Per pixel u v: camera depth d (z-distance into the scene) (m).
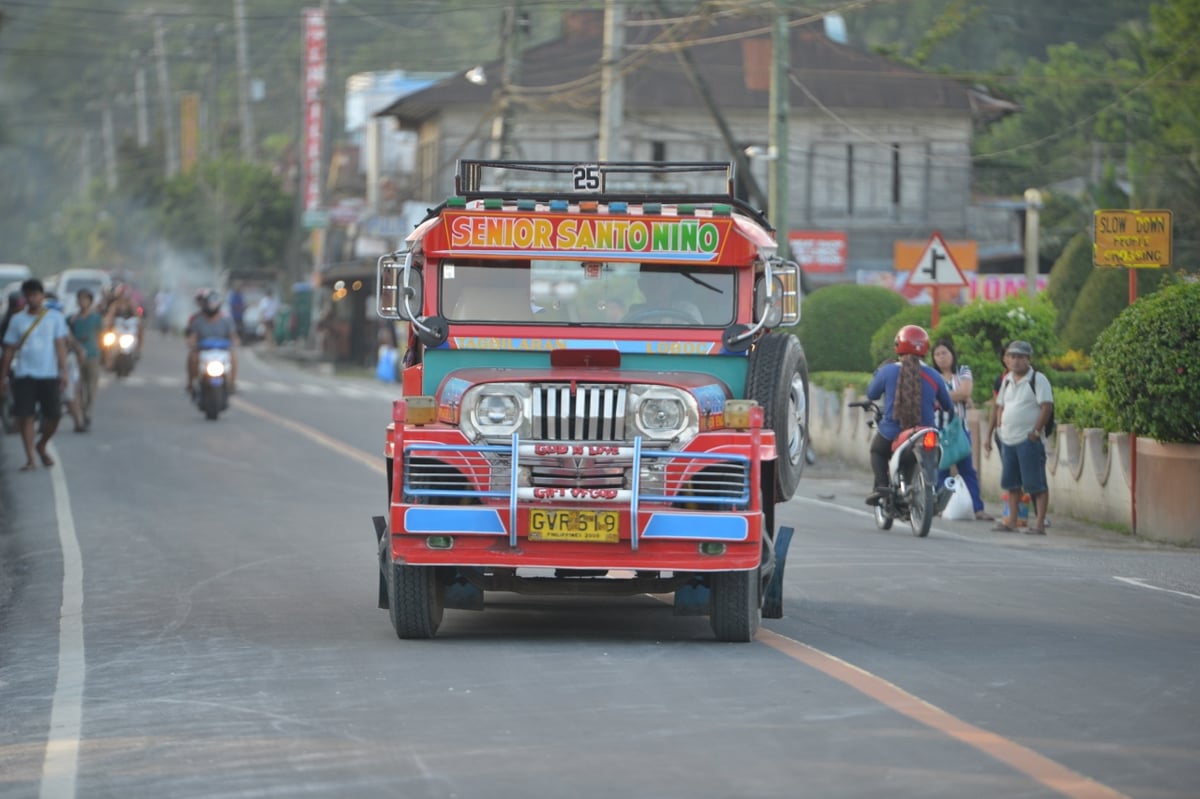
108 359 84.88
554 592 21.39
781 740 15.77
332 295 131.50
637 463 20.47
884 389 36.69
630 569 20.78
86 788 14.66
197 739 16.34
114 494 40.91
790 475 22.45
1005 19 125.81
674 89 114.25
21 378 45.75
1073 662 20.06
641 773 14.59
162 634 22.73
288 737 16.28
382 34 184.12
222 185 185.75
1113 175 79.94
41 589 27.34
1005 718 16.72
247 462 48.78
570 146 115.31
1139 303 36.06
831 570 29.14
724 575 21.03
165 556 30.77
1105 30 121.06
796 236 103.19
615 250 22.25
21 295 48.94
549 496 20.45
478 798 13.91
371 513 37.34
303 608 24.83
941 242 49.91
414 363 23.75
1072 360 56.16
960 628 22.88
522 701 17.75
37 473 45.44
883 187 114.31
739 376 22.30
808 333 64.38
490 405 20.88
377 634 22.47
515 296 22.41
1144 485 36.22
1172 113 76.00
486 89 115.81
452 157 116.38
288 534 33.72
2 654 21.77
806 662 19.98
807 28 117.25
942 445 37.84
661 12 65.25
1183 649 21.11
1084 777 14.24
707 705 17.44
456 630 22.92
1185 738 15.79
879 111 113.69
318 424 63.06
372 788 14.31
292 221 187.00
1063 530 37.69
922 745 15.50
